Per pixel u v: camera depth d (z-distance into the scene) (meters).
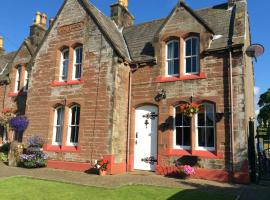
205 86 13.97
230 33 14.32
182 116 14.52
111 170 14.21
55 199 8.88
